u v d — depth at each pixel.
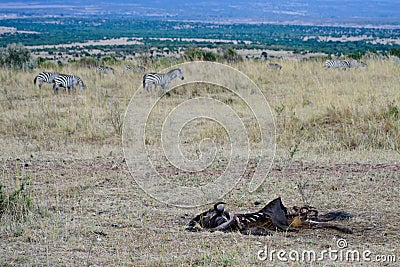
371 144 11.50
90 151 11.09
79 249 6.15
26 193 8.05
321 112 13.75
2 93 17.58
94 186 8.55
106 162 10.00
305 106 14.91
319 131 12.52
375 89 16.52
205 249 6.19
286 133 12.26
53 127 13.50
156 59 25.06
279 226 6.97
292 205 7.70
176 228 6.89
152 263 5.76
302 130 12.66
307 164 9.78
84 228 6.78
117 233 6.66
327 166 9.64
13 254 5.97
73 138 12.54
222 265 5.74
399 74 19.88
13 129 13.18
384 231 6.77
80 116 13.99
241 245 6.29
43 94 17.64
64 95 17.47
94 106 15.51
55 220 7.00
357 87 16.72
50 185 8.53
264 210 7.04
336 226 6.90
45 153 10.88
